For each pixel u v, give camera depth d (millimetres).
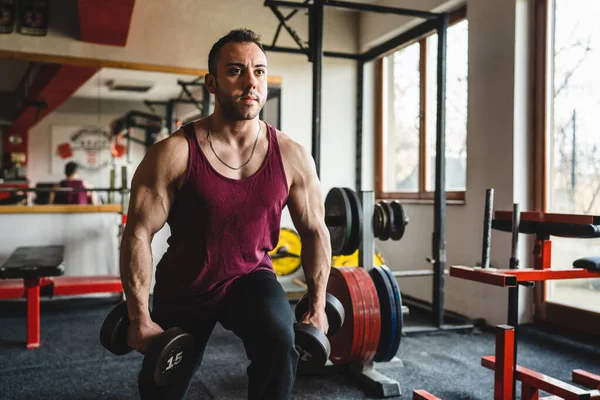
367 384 2506
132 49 4668
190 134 1349
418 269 4496
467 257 3887
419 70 4594
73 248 4418
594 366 2773
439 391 2469
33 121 6535
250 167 1366
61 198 5188
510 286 1832
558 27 3416
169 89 5805
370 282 2576
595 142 3150
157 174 1297
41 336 3402
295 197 1464
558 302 3416
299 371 2648
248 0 4953
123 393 2400
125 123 6465
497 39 3617
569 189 3332
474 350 3137
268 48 3730
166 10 4754
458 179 4145
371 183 5328
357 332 2473
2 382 2529
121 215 4414
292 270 4828
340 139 5250
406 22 4504
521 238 3451
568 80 3342
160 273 1434
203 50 4848
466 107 3965
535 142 3508
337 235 2619
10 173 6539
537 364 2811
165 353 1149
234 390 2449
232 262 1383
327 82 5207
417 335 3438
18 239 4273
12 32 4398
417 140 4715
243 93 1299
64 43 4504
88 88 5855
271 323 1213
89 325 3711
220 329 3627
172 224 1383
